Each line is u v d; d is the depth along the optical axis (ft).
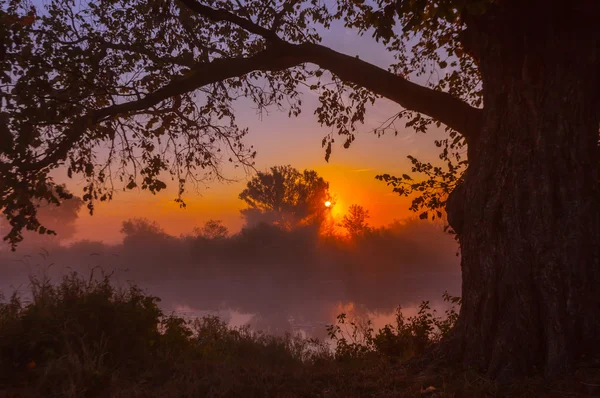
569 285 16.19
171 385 16.20
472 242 18.34
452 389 14.85
